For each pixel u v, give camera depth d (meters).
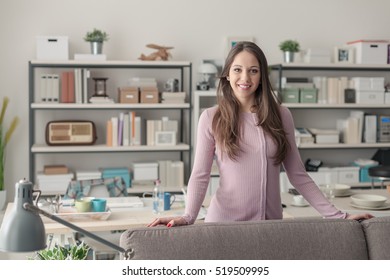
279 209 2.46
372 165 5.74
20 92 5.34
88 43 5.39
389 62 5.66
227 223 2.09
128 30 5.46
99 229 3.06
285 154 2.41
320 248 2.07
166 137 5.35
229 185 2.39
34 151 5.11
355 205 3.49
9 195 5.40
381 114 5.99
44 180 5.14
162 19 5.51
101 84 5.24
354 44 5.71
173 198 3.59
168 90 5.38
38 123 5.41
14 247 1.35
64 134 5.22
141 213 3.35
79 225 3.05
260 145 2.37
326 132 5.66
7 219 1.38
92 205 3.23
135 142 5.30
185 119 5.64
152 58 5.27
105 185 3.90
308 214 3.31
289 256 2.04
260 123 2.38
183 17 5.54
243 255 2.01
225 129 2.35
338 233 2.10
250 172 2.37
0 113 5.33
